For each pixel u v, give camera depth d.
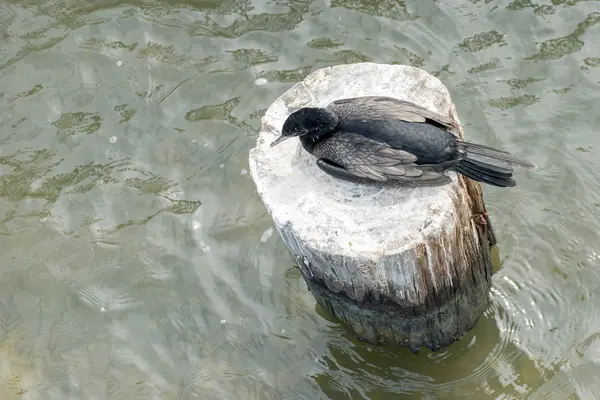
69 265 3.49
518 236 3.42
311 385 3.28
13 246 3.54
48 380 3.32
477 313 3.28
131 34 3.91
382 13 3.86
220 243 3.49
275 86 3.75
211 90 3.76
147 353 3.34
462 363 3.28
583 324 3.27
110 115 3.75
